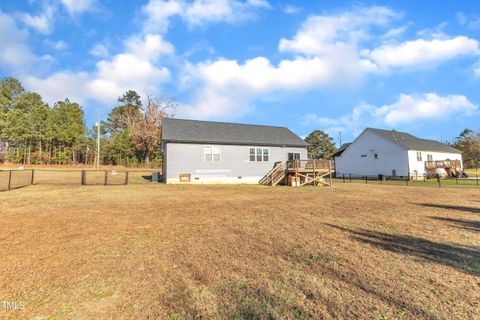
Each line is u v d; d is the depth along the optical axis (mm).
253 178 21172
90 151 48219
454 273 3490
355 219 7055
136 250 4465
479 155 41531
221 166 20125
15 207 8523
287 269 3648
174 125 21234
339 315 2492
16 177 22125
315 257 4125
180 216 7355
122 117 52656
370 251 4414
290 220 6902
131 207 8766
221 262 3920
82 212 7793
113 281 3270
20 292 2979
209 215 7520
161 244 4801
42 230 5730
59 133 43719
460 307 2625
